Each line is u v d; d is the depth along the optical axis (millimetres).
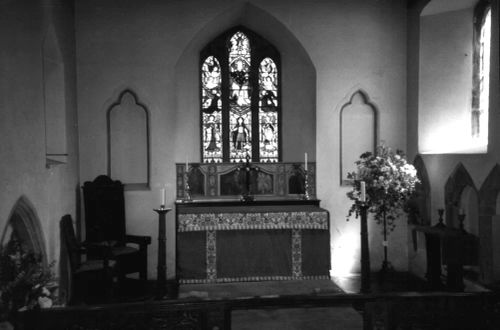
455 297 4500
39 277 5656
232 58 11016
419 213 9641
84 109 9641
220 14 9852
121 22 9711
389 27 10164
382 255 10180
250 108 11094
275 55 11055
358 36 10109
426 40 9648
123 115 9852
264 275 9047
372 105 10219
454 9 9492
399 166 9016
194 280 8930
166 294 8469
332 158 10156
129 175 9867
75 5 9562
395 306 4477
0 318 5285
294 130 11016
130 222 9773
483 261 7816
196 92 10906
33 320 4242
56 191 7898
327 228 9039
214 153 11008
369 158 9133
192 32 9820
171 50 9812
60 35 8414
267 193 10469
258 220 8977
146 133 9883
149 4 9758
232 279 8992
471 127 9617
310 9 10016
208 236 8945
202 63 10938
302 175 10430
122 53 9727
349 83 10117
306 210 9141
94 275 7883
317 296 4516
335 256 10164
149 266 9805
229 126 11055
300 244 9102
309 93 10523
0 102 5645
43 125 7219
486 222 7793
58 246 7961
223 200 10078
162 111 9836
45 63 8500
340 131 10172
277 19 9938
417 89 9758
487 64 9211
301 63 10805
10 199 5914
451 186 8797
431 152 9625
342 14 10070
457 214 8883
